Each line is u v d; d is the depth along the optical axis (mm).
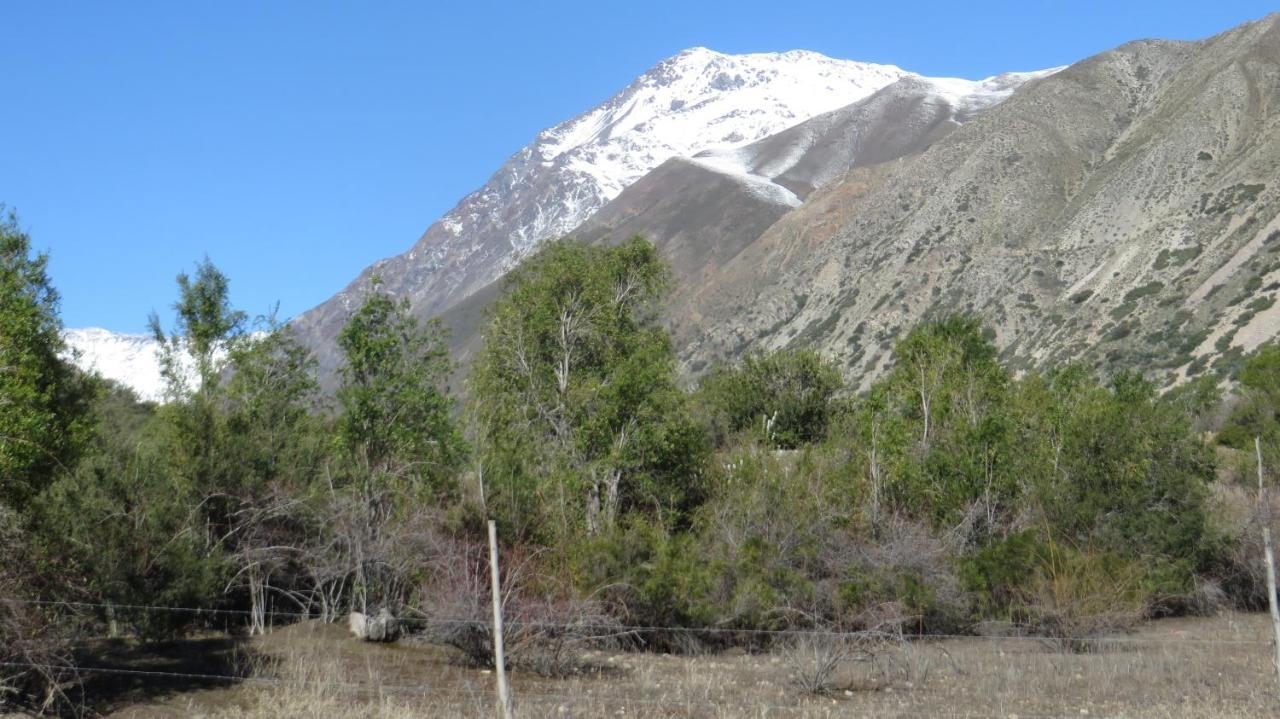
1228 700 15070
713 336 150125
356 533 20125
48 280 17422
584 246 35969
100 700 14344
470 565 18969
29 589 14469
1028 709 14734
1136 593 22156
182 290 24000
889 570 21594
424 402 21906
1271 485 29156
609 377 31172
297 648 17859
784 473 25359
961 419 29625
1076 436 27484
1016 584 22281
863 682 16953
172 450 21000
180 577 17609
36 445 15195
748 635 20391
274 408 24156
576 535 22844
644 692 15781
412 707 14320
